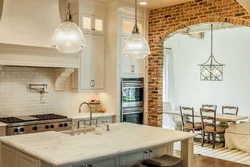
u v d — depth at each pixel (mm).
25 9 4742
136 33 4113
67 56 5312
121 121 6043
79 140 3293
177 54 10430
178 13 5988
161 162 3516
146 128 4180
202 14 5586
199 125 7680
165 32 6230
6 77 5090
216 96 9570
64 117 5223
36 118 4984
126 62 6141
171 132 3906
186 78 10352
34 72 5449
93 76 5945
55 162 2432
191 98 10234
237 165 5602
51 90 5688
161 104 6496
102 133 3754
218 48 9508
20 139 3320
